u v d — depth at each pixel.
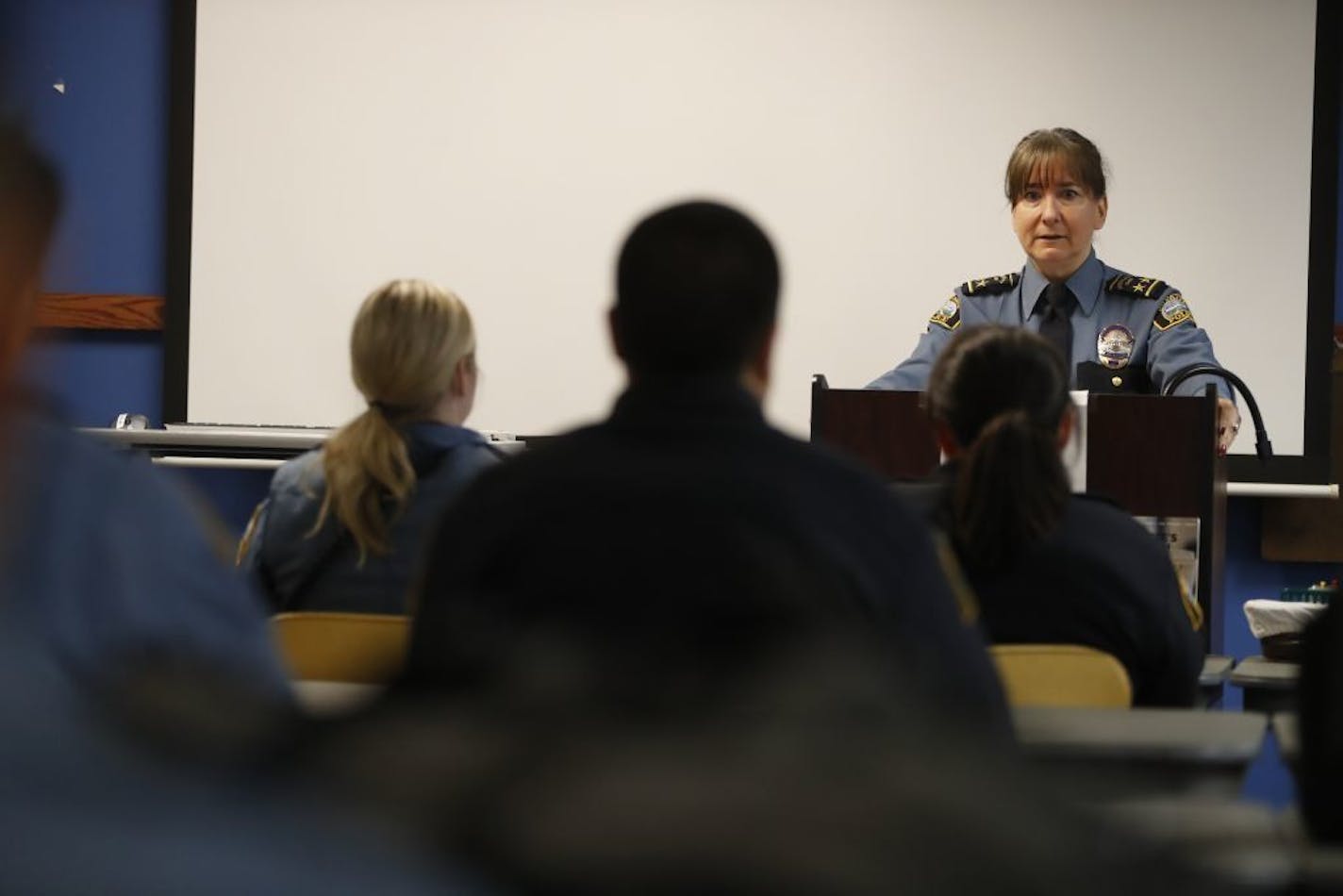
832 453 3.47
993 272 12.62
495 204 13.01
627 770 0.48
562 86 12.95
